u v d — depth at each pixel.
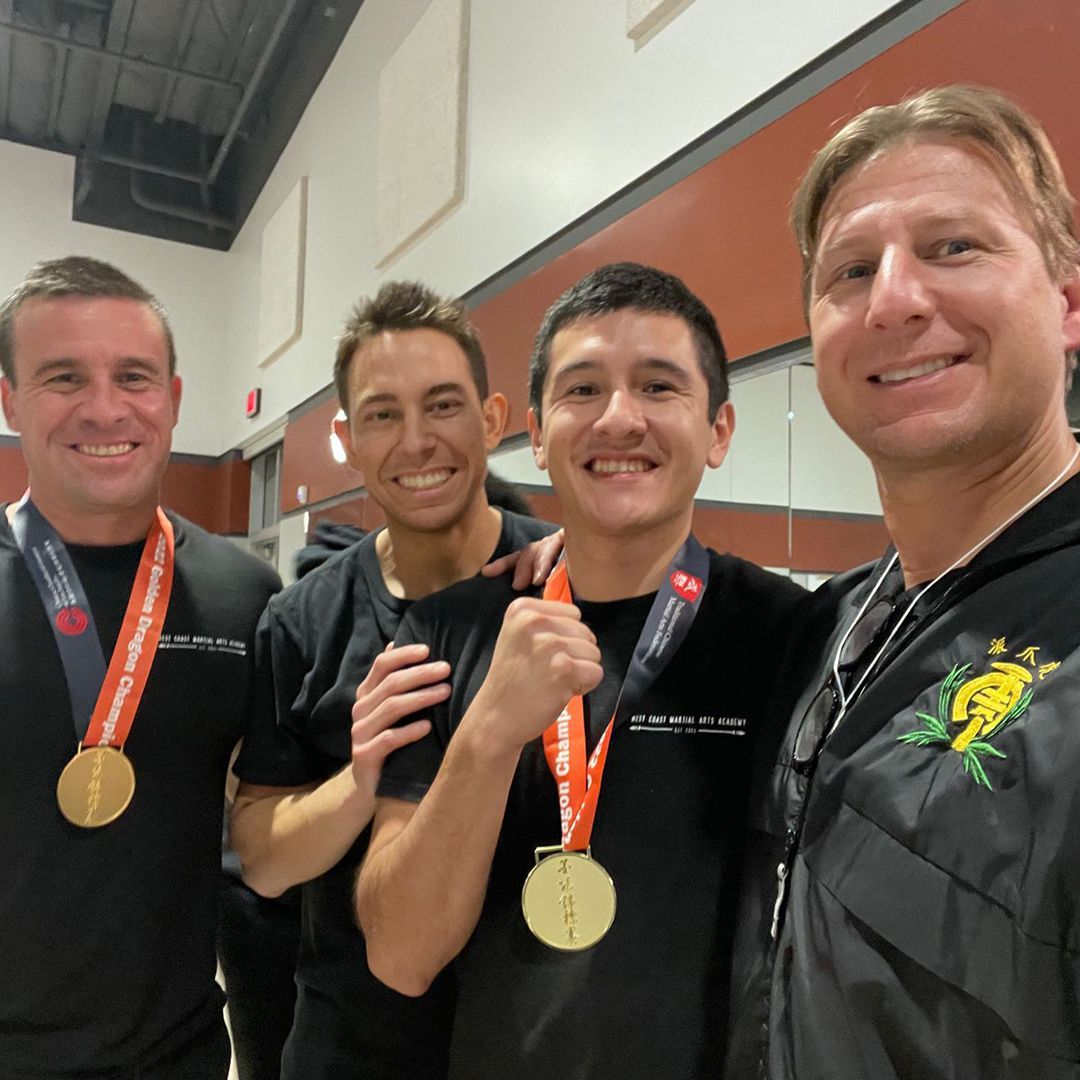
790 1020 0.70
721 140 2.22
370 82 5.11
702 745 0.98
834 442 1.90
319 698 1.38
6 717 1.31
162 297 7.87
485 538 1.58
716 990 0.88
